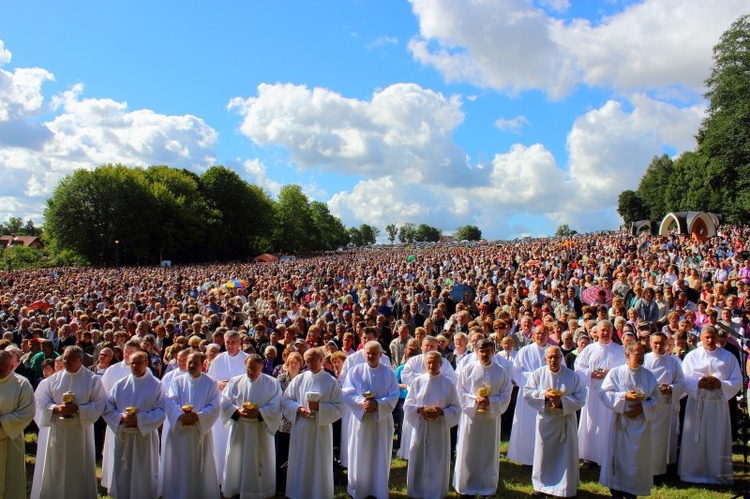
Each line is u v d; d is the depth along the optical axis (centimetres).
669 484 754
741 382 759
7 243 11550
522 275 2050
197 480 693
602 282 1464
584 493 725
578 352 904
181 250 7688
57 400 682
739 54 4706
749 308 1050
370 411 702
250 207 8944
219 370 866
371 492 721
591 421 824
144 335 1084
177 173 7981
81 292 2417
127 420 673
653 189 10869
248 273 3672
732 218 5812
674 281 1552
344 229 15925
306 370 741
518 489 746
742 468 785
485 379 727
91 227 6681
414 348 889
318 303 1598
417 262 3406
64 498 672
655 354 776
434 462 711
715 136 4844
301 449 708
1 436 635
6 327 1304
